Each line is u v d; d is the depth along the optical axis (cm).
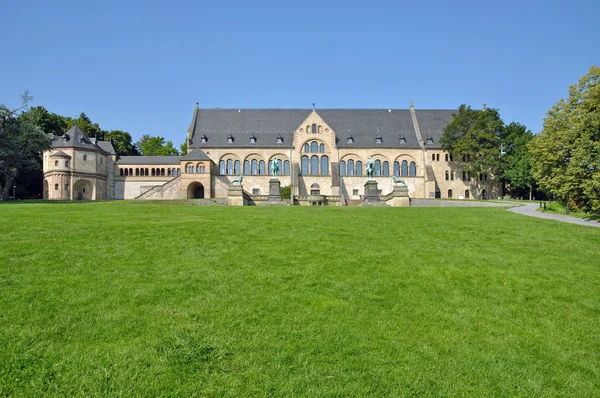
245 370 735
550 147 3484
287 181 7519
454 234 1884
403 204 4866
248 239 1648
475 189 7738
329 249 1521
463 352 827
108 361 738
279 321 913
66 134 7956
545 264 1409
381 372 745
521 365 793
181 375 714
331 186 7362
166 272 1198
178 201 5069
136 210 2720
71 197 7650
